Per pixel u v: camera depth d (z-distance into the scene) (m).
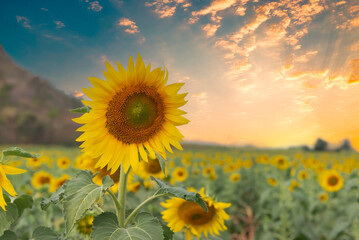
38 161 8.64
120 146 2.17
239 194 9.34
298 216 6.99
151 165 4.80
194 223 3.17
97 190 1.79
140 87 2.20
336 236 6.32
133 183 5.00
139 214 1.94
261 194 8.33
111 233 1.77
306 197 7.39
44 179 5.45
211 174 9.16
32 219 4.18
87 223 2.43
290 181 7.97
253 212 8.43
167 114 2.28
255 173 11.59
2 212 2.09
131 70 2.16
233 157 16.64
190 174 10.73
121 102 2.15
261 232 7.39
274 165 9.40
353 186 7.41
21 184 6.73
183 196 1.94
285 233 6.81
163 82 2.23
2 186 1.76
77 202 1.75
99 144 2.14
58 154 14.29
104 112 2.15
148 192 4.96
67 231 1.69
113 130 2.16
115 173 2.62
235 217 8.05
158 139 2.25
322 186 7.62
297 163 12.03
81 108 2.14
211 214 3.18
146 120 2.21
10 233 2.13
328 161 14.90
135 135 2.18
